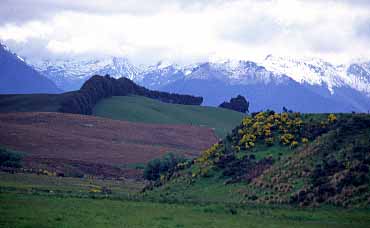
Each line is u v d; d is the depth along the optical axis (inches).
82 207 2679.6
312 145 3661.4
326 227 2445.9
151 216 2527.1
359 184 3043.8
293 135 3956.7
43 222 2191.2
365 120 3737.7
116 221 2319.1
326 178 3201.3
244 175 3700.8
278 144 3969.0
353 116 3860.7
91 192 3907.5
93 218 2362.2
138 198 3309.5
